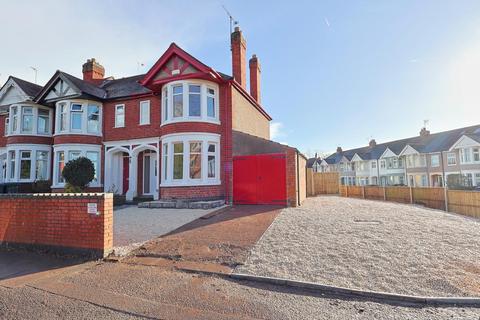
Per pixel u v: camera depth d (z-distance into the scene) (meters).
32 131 18.25
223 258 5.79
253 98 19.30
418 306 3.79
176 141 13.70
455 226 7.89
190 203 12.16
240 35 16.97
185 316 3.56
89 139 16.77
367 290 4.19
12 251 6.78
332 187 24.39
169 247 6.61
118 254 6.20
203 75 13.52
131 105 16.70
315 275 4.79
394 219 8.93
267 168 13.03
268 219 9.08
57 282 4.78
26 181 17.89
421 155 38.56
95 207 6.20
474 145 31.30
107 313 3.67
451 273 4.68
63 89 17.06
